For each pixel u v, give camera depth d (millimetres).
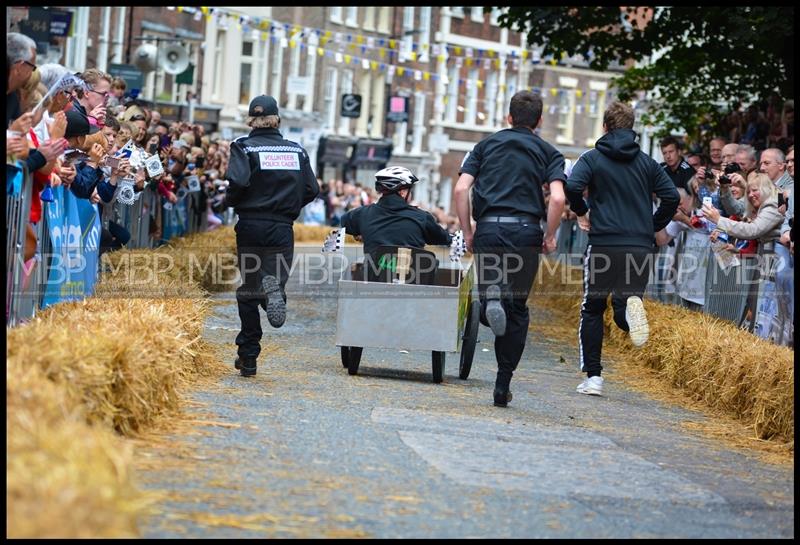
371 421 14594
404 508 10500
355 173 100688
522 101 16516
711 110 41031
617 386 20438
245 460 11789
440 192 110062
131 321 14820
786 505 12078
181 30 74750
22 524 7648
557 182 16172
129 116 26391
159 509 9648
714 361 19000
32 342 11609
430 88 106000
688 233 25656
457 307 18500
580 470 12750
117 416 12297
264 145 17359
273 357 20266
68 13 41250
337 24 95500
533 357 23578
